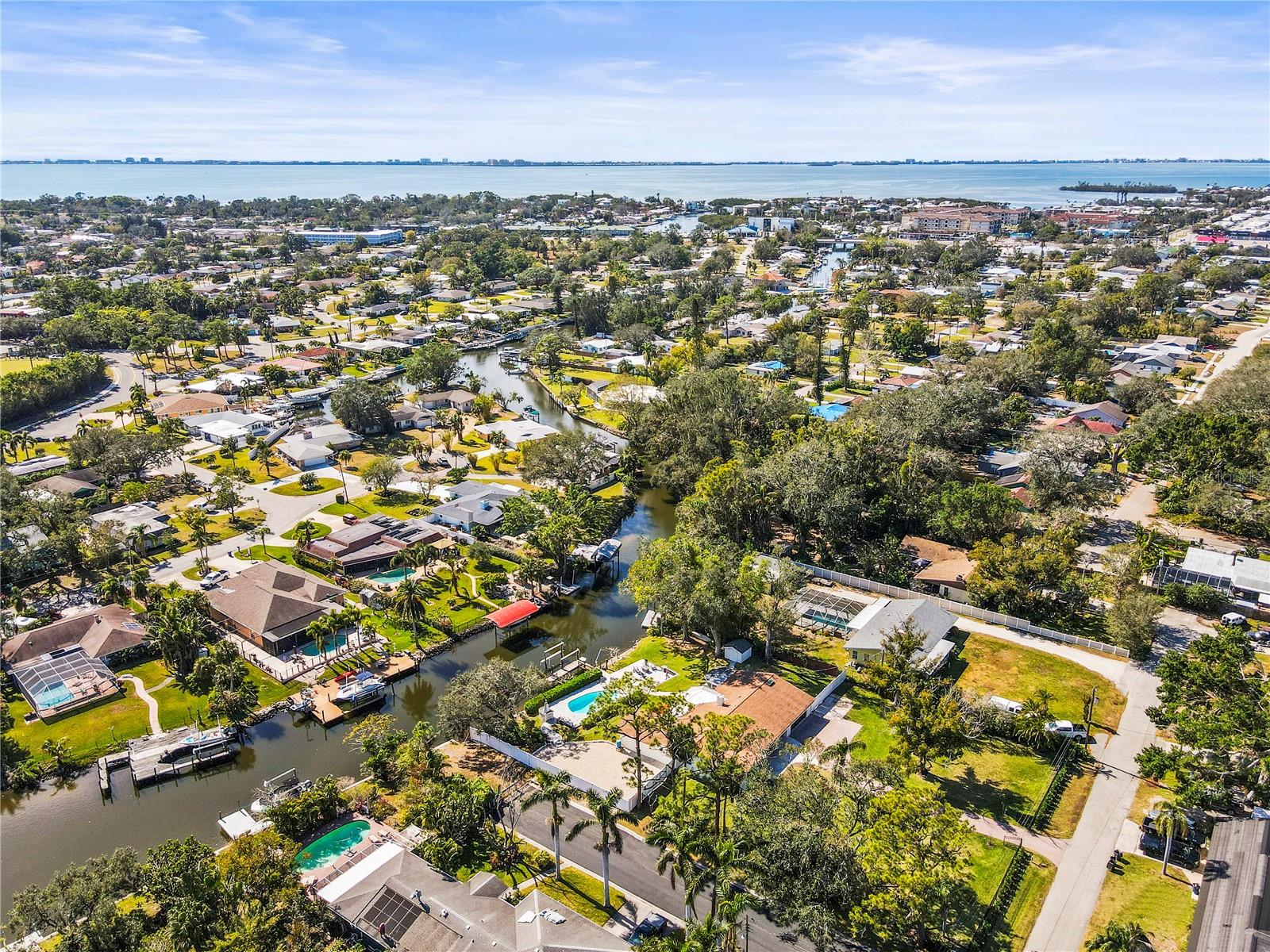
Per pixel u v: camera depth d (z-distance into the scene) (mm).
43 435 187250
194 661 100562
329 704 95688
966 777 81562
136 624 107688
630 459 167625
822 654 106375
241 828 75812
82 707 93562
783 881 61375
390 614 115312
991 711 87562
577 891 68438
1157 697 94188
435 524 142250
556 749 86625
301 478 163250
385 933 60688
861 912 59719
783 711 88375
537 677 94250
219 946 57094
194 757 85875
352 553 128875
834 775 70625
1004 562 113688
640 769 76938
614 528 146500
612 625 115750
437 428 198375
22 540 124375
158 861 65500
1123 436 162750
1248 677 83938
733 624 103812
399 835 74938
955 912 64688
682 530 128250
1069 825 74812
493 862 71750
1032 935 62781
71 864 70688
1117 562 115750
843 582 123438
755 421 165750
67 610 114250
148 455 163000
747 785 69750
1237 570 115875
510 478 166250
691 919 58500
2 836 76125
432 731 88062
